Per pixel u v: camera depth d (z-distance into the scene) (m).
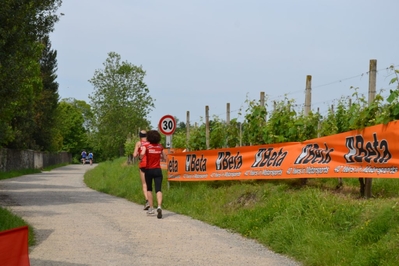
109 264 7.50
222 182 15.08
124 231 10.35
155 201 15.34
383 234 7.61
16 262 4.95
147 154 12.88
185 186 16.27
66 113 100.38
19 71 17.09
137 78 47.59
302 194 10.41
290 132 12.64
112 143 47.00
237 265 7.61
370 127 9.66
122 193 18.70
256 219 10.23
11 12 16.30
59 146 87.44
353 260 7.00
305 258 7.75
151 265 7.50
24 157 49.59
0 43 16.14
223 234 10.20
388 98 9.30
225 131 16.95
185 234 10.12
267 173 12.51
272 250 8.70
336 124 12.34
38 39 18.73
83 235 9.84
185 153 16.12
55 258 7.85
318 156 10.94
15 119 50.28
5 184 25.62
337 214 8.87
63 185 25.47
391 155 9.24
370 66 9.94
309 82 12.57
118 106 46.84
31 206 14.77
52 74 71.00
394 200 8.70
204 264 7.64
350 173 10.07
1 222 9.73
